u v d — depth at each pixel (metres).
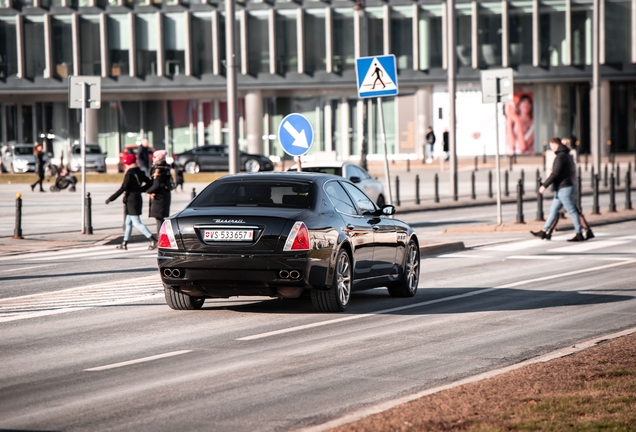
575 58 160.50
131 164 55.53
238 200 31.00
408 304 33.50
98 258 50.97
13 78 170.50
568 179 55.81
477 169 141.00
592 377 20.17
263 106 173.25
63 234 63.69
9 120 179.00
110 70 169.50
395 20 163.62
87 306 33.41
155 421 17.86
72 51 170.00
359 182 67.62
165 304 33.72
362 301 34.41
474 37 161.50
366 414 17.67
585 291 36.09
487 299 34.50
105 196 102.75
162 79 168.38
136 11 168.25
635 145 169.00
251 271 29.38
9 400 19.58
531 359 22.94
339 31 165.12
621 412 16.98
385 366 22.73
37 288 38.78
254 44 167.38
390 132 169.25
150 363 23.33
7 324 29.62
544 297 34.72
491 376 20.81
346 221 31.73
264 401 19.36
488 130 165.00
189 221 29.94
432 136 153.50
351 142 170.62
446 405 17.94
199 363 23.23
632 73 159.62
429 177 130.25
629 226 66.50
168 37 168.62
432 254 51.38
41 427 17.48
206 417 18.12
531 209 84.06
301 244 29.36
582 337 26.53
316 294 30.73
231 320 29.94
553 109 165.50
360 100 169.88
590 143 166.12
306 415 18.23
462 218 75.88
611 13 159.50
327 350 24.80
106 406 19.02
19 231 61.06
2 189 115.38
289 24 166.12
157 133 177.62
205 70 168.25
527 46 160.88
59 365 23.20
